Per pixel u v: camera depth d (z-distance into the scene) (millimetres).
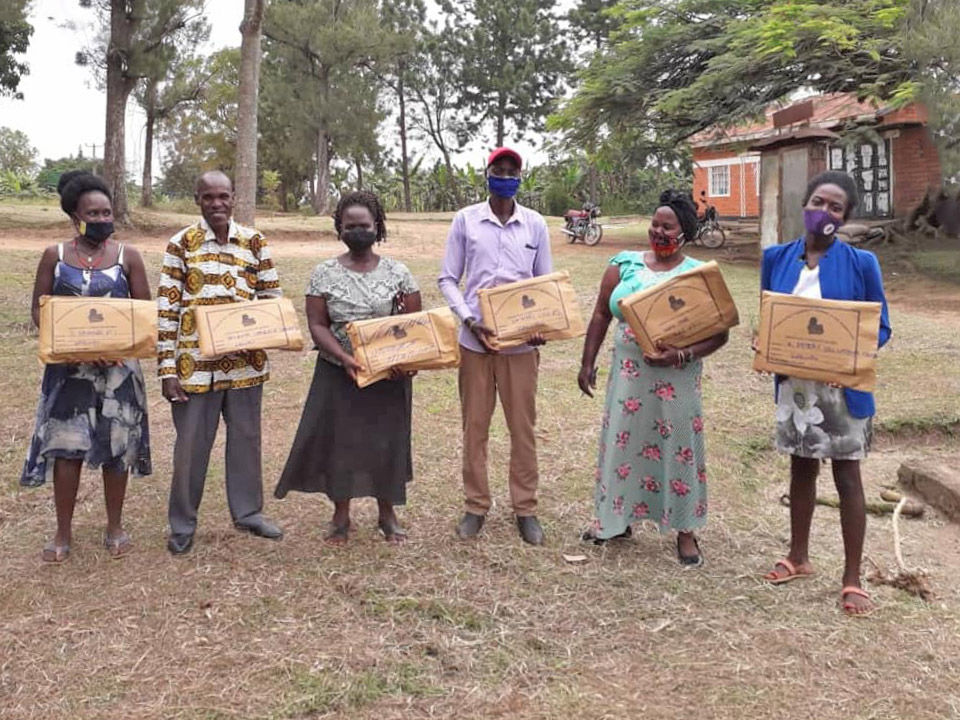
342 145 31141
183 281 3988
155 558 4031
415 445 5645
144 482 5023
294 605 3604
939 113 12562
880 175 19750
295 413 6391
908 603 3713
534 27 38562
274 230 20797
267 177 37250
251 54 9867
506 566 3992
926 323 10055
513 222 4234
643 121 18812
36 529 4391
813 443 3611
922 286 13672
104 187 3902
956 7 12328
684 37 16859
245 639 3342
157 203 31875
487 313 4020
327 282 4027
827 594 3785
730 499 4914
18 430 5930
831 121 19203
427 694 3012
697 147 23766
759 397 6898
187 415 4023
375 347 3848
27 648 3268
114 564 3975
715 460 5477
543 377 7457
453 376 7516
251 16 9742
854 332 3420
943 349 8492
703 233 19141
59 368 3861
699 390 3996
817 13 14188
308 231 21062
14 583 3770
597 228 19250
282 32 28672
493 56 39156
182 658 3207
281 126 33219
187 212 28406
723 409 6539
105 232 3879
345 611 3564
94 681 3068
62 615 3516
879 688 3066
